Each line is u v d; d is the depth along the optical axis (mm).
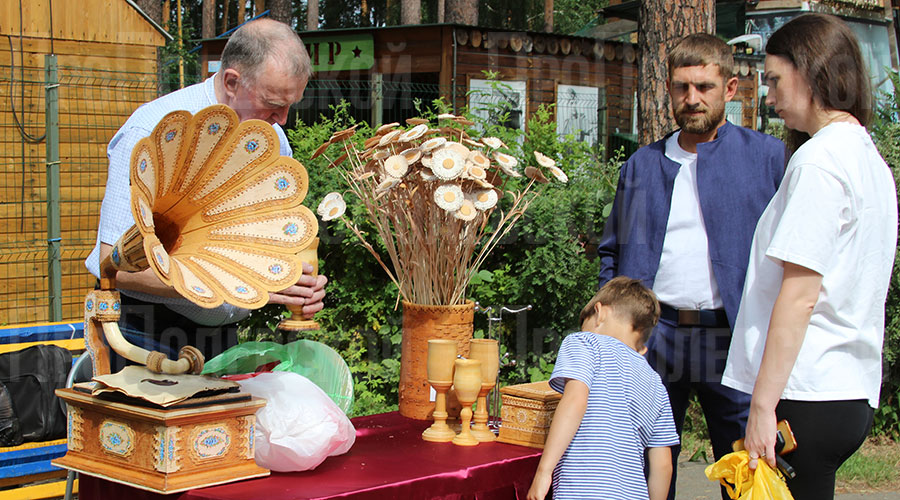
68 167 6383
